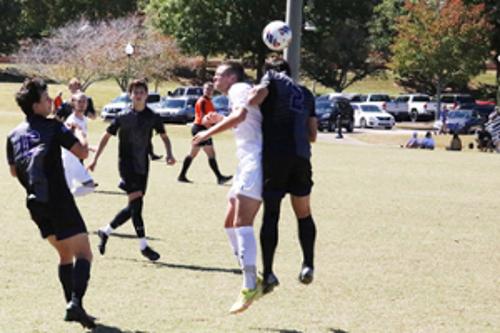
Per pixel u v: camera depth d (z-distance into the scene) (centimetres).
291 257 1158
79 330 787
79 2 9594
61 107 1486
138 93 1117
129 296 921
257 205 841
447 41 6850
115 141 3462
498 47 7819
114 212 1545
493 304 930
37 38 9600
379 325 834
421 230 1444
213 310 873
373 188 2091
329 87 8412
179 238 1288
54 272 1022
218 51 7662
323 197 1872
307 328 816
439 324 843
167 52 7250
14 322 807
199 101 2066
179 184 2028
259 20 7494
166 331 791
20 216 1454
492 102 8500
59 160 789
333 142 4500
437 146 4922
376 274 1068
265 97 833
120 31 7031
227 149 3322
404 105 7488
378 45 8288
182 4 7450
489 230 1466
